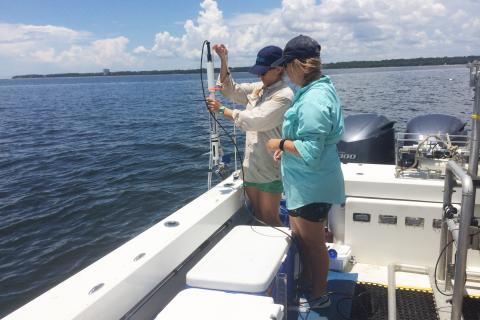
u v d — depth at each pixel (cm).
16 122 2558
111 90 7419
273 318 161
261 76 282
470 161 213
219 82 329
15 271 632
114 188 1002
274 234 237
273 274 195
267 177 300
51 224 797
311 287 262
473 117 210
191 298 175
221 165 327
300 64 219
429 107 1725
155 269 204
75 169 1213
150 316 206
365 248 309
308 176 229
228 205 293
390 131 420
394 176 309
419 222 292
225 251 214
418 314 252
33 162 1333
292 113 225
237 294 178
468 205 198
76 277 183
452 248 261
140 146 1542
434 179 298
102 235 745
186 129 1945
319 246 246
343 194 241
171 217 251
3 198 951
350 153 408
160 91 6094
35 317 155
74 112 3189
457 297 210
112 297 175
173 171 1136
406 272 297
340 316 252
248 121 277
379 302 265
